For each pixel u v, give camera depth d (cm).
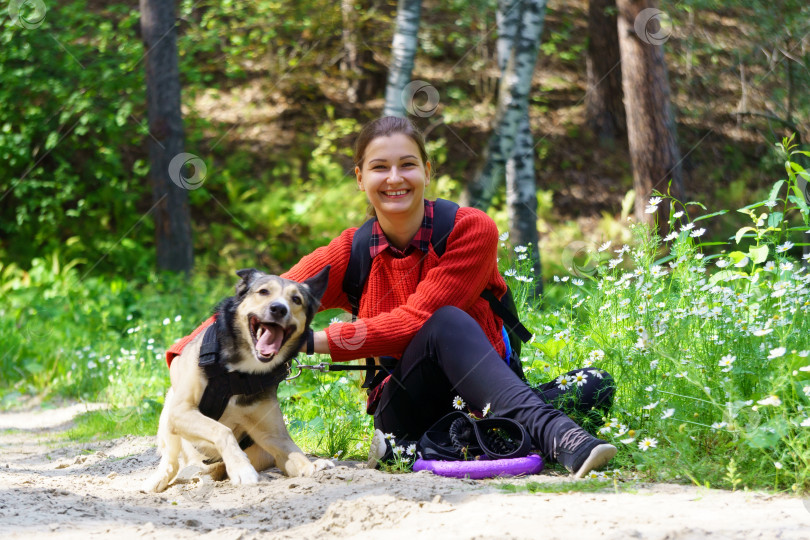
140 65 1280
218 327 331
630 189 1362
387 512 236
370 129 331
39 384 796
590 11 1472
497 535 205
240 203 1333
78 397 746
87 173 1355
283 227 1298
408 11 873
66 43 1278
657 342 340
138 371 700
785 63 1192
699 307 355
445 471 299
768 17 1213
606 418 338
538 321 457
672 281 405
